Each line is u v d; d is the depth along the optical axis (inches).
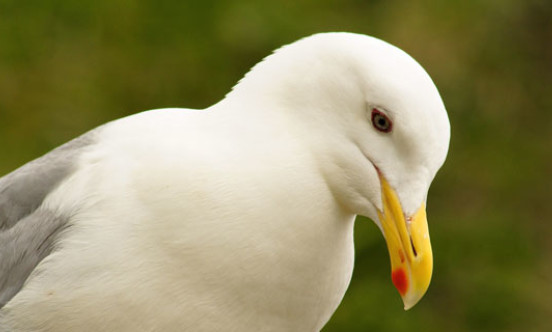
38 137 520.7
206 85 534.6
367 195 251.6
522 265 510.9
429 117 241.1
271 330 259.6
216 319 253.9
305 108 251.0
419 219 247.0
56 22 552.4
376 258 482.3
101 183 256.5
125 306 251.8
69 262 254.7
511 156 545.0
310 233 251.8
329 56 249.0
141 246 250.1
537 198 538.3
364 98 245.4
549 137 555.2
